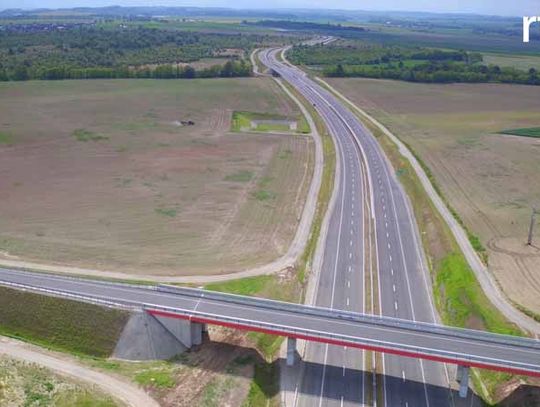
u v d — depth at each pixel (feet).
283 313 264.93
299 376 252.62
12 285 291.58
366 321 258.98
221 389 245.65
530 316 281.54
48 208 412.57
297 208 426.51
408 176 493.36
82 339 270.67
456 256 340.59
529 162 531.91
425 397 240.94
